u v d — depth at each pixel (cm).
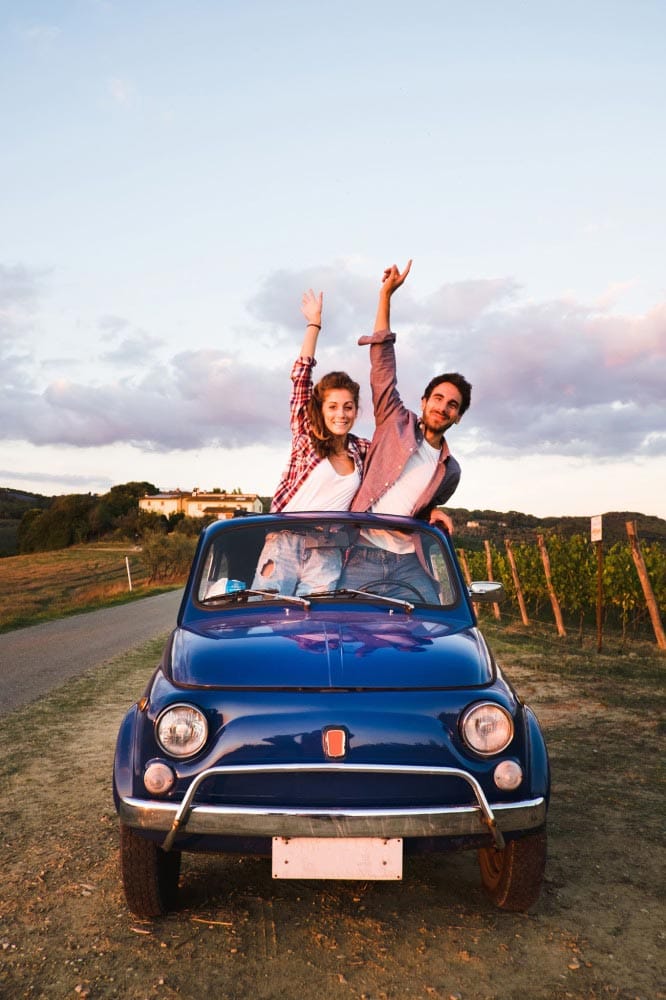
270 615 366
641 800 493
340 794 279
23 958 297
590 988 277
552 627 1664
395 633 339
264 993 273
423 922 328
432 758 283
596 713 749
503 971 288
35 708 818
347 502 459
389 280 496
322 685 295
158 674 328
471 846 289
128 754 298
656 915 335
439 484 471
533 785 294
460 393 457
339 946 307
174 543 4631
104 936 315
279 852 278
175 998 269
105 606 2691
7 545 12438
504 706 295
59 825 455
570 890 361
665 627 1648
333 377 439
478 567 2348
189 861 397
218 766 280
